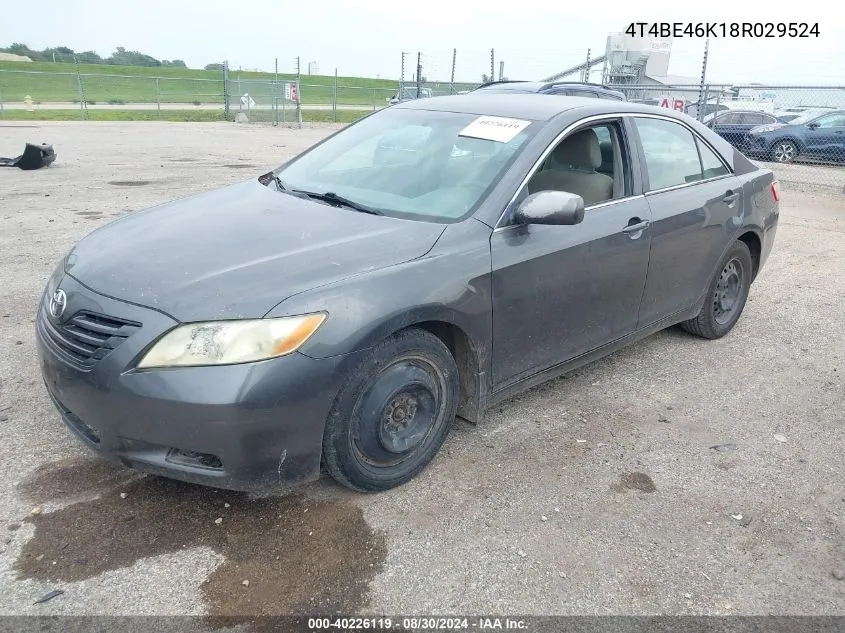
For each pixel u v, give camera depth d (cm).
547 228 352
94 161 1404
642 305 425
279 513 296
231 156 1584
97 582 253
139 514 290
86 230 775
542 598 258
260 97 2977
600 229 378
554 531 295
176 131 2327
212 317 260
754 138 1819
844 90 1393
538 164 356
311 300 271
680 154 458
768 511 318
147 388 258
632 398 424
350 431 289
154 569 261
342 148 425
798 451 372
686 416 405
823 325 570
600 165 401
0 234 743
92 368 268
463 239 321
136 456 271
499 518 302
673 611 256
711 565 281
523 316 346
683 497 325
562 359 382
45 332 298
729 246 488
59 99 4300
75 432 292
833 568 283
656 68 1908
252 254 297
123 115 3097
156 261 295
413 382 306
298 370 264
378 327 282
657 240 417
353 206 354
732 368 476
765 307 612
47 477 312
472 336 323
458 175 359
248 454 263
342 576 263
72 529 279
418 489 319
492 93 464
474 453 352
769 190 533
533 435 374
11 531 276
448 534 289
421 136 399
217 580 257
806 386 453
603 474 340
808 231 950
